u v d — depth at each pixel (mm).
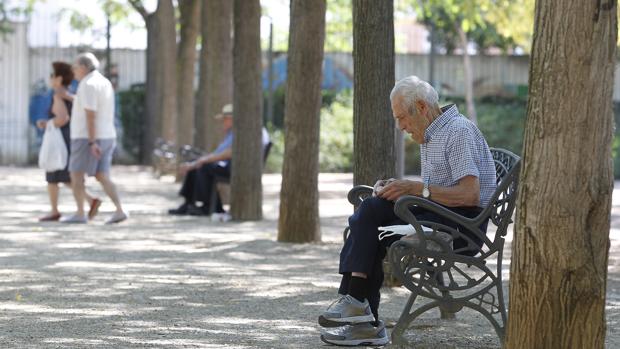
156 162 38344
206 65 30906
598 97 6781
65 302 11305
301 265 14539
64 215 22219
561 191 6883
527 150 6988
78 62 19812
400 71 49562
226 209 23250
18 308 10891
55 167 20719
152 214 22438
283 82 48812
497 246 8766
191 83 33688
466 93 48219
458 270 8758
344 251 8898
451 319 10375
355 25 12156
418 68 49562
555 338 7023
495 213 8742
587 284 6965
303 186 16984
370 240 8766
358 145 12180
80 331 9641
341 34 56219
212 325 10000
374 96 12094
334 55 49719
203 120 31000
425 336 9484
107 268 14055
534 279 7035
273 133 43812
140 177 37562
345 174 42969
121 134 47594
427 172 9000
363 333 9023
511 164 9523
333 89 49656
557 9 6734
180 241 17344
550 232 6938
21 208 24125
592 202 6883
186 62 33594
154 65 46156
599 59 6730
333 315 8875
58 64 20578
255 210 21000
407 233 8570
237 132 20844
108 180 20406
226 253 15789
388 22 12109
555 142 6852
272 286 12531
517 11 35438
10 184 33000
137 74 47750
